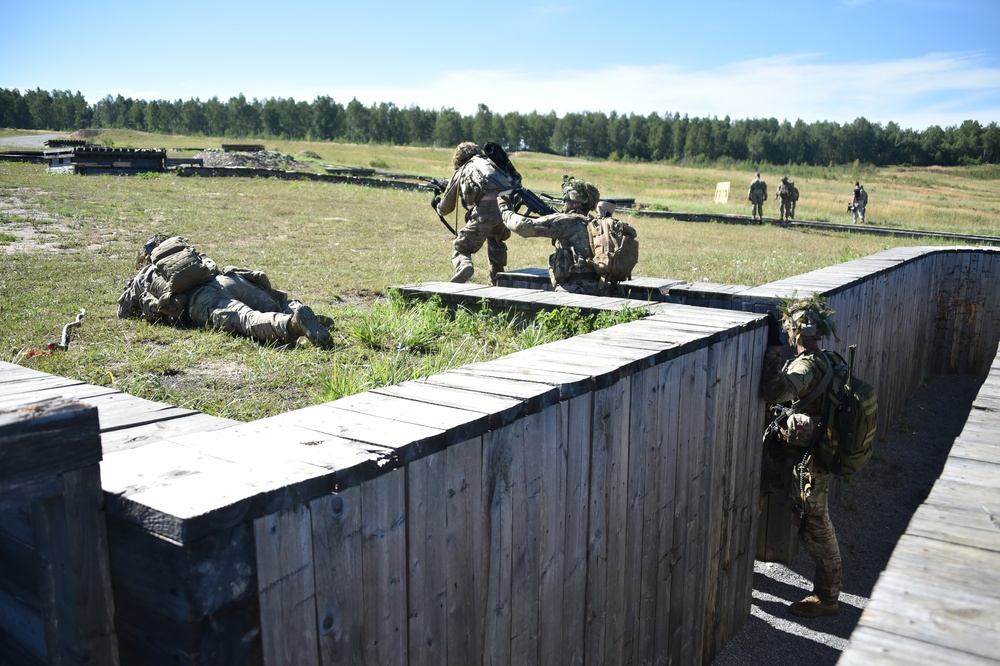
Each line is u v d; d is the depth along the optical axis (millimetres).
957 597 1468
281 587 1951
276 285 7641
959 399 10227
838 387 4820
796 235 21750
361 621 2225
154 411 2857
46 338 5047
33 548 1767
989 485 2025
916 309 9734
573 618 3293
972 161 135625
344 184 24562
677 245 15906
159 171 23672
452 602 2586
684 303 6363
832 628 5227
